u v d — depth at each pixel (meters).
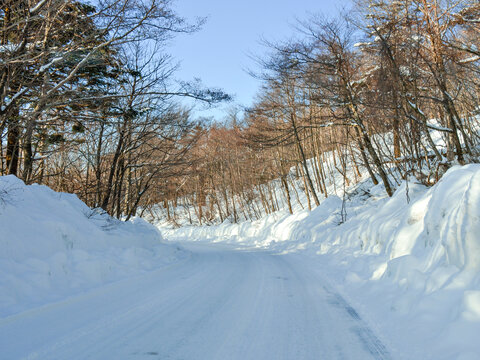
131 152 15.08
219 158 34.75
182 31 10.08
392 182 17.00
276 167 33.31
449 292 4.09
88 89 10.25
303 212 21.03
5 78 8.81
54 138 12.33
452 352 3.11
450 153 12.29
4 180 7.44
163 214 50.25
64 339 3.82
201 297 5.98
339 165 36.53
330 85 15.03
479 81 12.22
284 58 15.45
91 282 6.83
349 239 11.64
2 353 3.36
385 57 11.72
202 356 3.35
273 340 3.82
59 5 8.76
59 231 7.30
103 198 14.62
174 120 13.66
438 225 5.73
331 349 3.54
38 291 5.52
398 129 13.27
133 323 4.44
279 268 9.66
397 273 5.76
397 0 12.40
